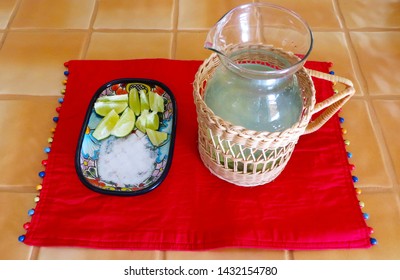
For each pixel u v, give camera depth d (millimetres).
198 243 403
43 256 400
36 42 605
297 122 359
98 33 621
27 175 458
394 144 488
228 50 406
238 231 408
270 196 436
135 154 458
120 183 431
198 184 445
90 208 425
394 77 560
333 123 499
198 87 387
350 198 435
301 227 412
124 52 593
